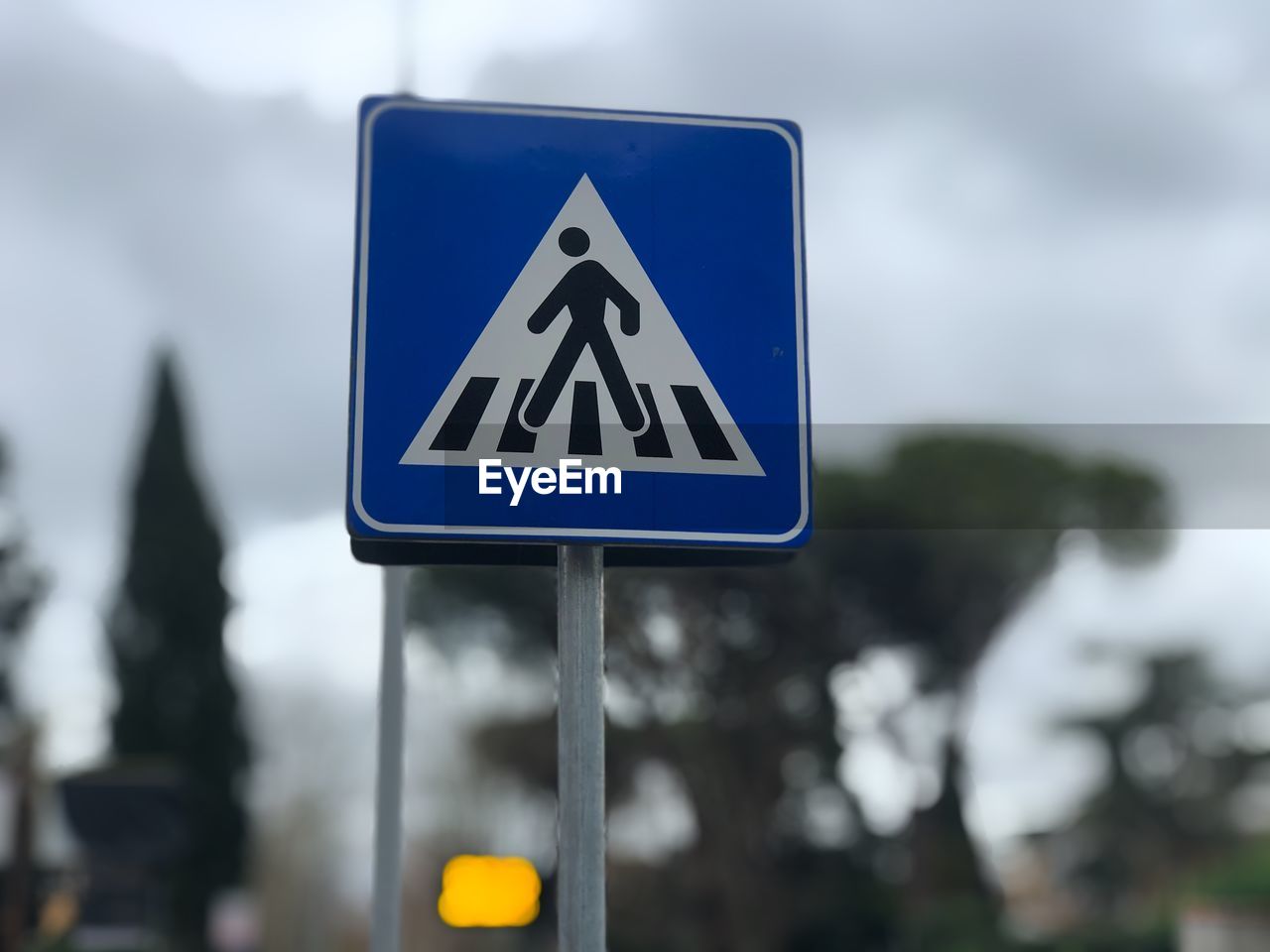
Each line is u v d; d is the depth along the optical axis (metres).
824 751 26.03
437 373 3.09
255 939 43.16
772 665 25.75
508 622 26.20
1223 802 37.19
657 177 3.23
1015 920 27.11
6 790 22.50
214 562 43.75
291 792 44.00
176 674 42.47
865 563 26.08
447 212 3.16
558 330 3.14
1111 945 24.47
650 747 25.56
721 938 25.81
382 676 6.78
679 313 3.17
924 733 27.22
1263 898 20.14
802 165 3.27
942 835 27.27
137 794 18.05
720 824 25.59
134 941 22.50
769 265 3.21
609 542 3.05
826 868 26.42
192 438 44.59
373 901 6.61
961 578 26.28
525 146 3.21
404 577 6.88
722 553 3.16
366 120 3.18
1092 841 37.25
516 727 26.56
